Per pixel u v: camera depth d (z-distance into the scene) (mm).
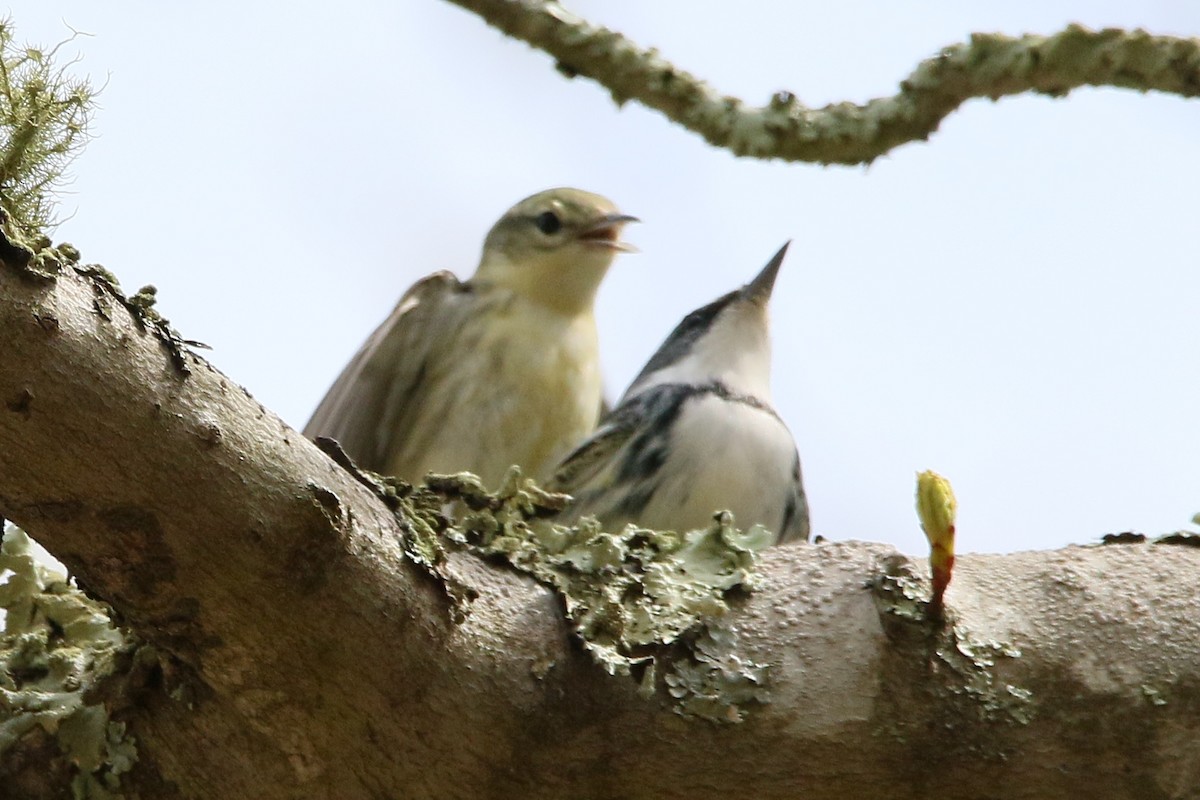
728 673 5426
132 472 4570
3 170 4941
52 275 4434
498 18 9133
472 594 5246
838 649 5484
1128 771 5383
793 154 8898
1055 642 5500
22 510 4613
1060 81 8211
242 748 5211
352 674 5035
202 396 4672
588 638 5445
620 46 9078
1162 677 5441
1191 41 7898
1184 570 5758
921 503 5383
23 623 6148
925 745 5367
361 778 5227
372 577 4969
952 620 5469
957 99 8594
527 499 5852
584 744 5305
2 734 5328
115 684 5328
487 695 5203
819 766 5363
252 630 4898
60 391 4434
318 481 4867
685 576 5758
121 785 5293
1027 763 5375
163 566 4742
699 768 5344
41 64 5031
